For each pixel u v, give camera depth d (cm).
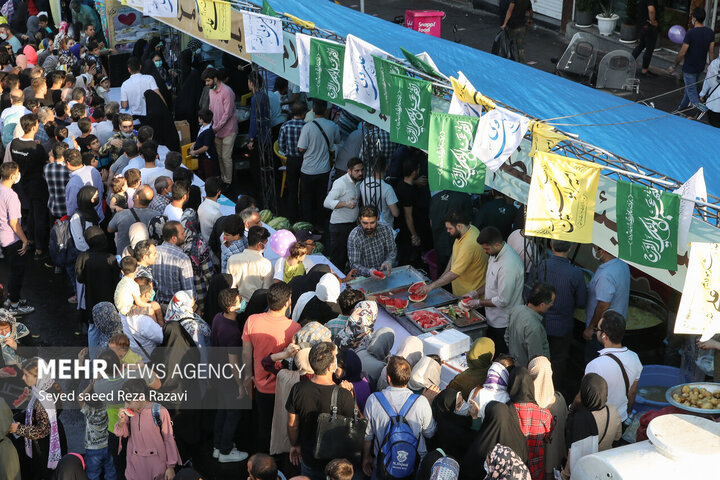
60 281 2058
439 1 4269
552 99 1598
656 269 1114
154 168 1903
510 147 1250
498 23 3816
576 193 1143
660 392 1398
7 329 1459
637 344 1561
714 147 1386
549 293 1303
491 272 1426
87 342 1769
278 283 1273
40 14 3838
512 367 1166
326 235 2188
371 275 1598
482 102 1312
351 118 2289
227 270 1488
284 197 2428
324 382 1140
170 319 1390
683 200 1028
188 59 2784
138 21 3092
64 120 2262
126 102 2498
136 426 1191
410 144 1477
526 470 970
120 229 1708
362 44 1541
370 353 1287
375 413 1121
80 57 3130
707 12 2919
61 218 1870
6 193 1805
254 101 2225
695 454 970
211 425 1427
